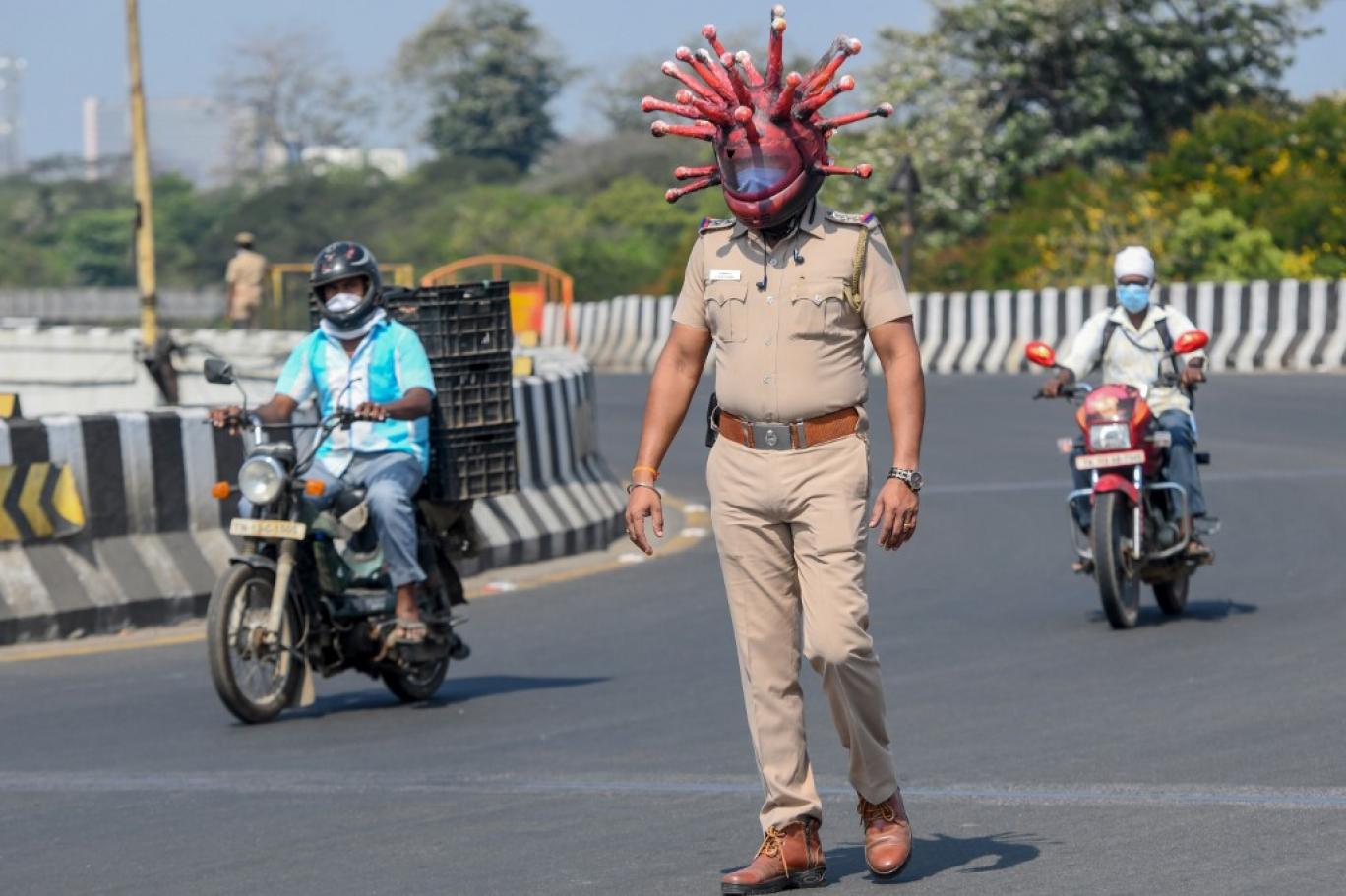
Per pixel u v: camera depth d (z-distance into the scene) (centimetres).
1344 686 1755
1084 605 2434
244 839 1277
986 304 6594
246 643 1802
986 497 3519
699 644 2219
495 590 2742
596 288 12162
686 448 4522
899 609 2461
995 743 1554
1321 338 5678
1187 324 2311
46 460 2395
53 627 2345
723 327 1062
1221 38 9394
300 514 1828
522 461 3098
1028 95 9612
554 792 1404
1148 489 2264
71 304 15300
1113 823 1212
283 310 7412
